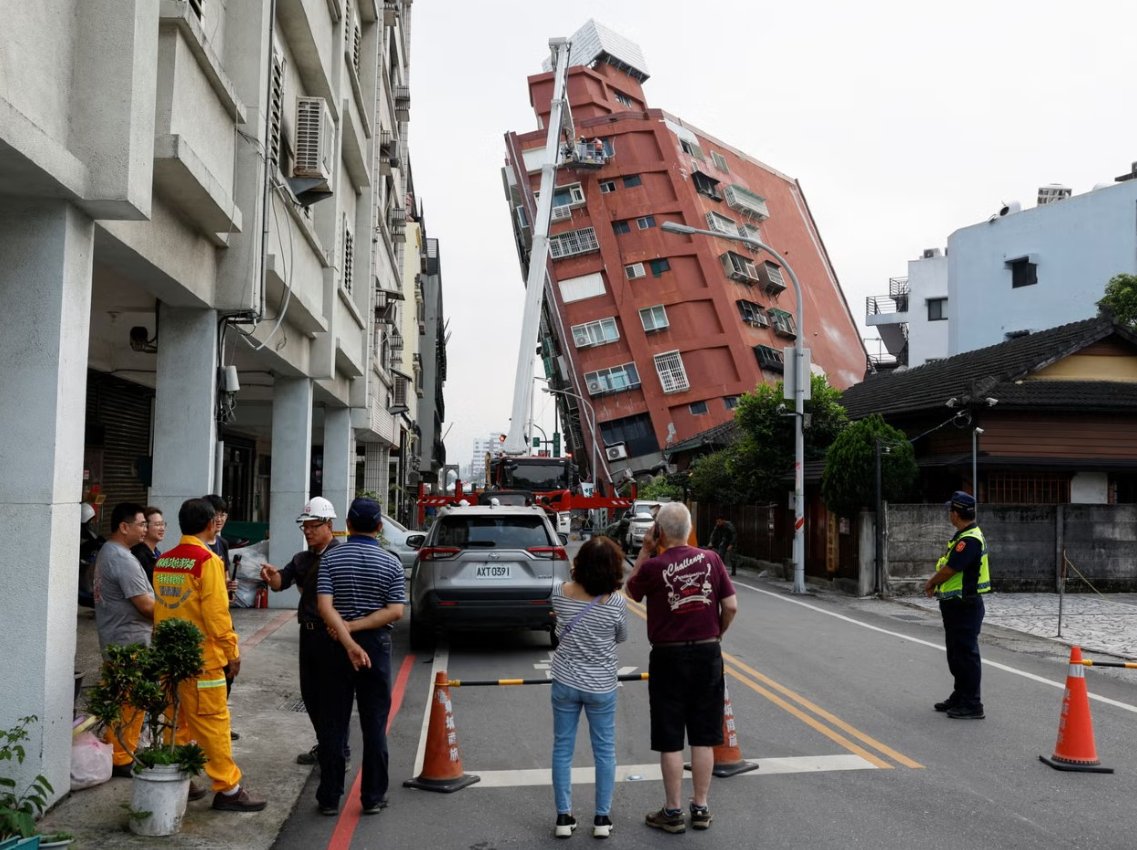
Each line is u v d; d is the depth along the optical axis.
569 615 5.51
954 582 8.35
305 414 14.37
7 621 5.32
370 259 19.72
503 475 27.95
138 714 6.01
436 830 5.54
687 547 5.71
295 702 8.68
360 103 17.97
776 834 5.44
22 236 5.44
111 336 12.24
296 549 14.41
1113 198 39.41
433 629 11.61
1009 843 5.30
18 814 4.55
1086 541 19.38
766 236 63.03
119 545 6.25
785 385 21.38
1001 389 21.91
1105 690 9.67
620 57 65.75
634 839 5.38
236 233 9.23
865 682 9.95
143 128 5.74
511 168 59.66
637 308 55.53
